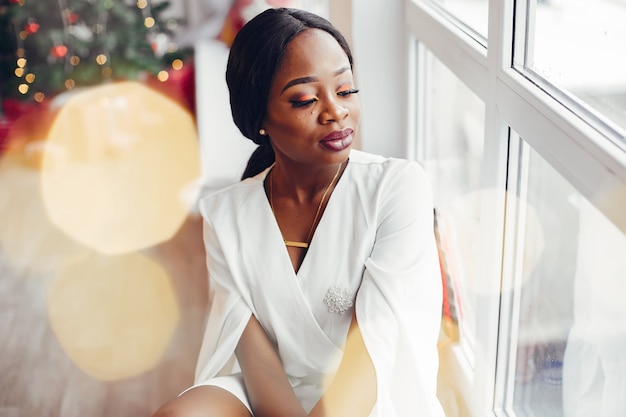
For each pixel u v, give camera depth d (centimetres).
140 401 271
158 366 291
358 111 158
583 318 154
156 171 481
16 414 268
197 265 370
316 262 162
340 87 154
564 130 138
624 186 116
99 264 376
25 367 297
